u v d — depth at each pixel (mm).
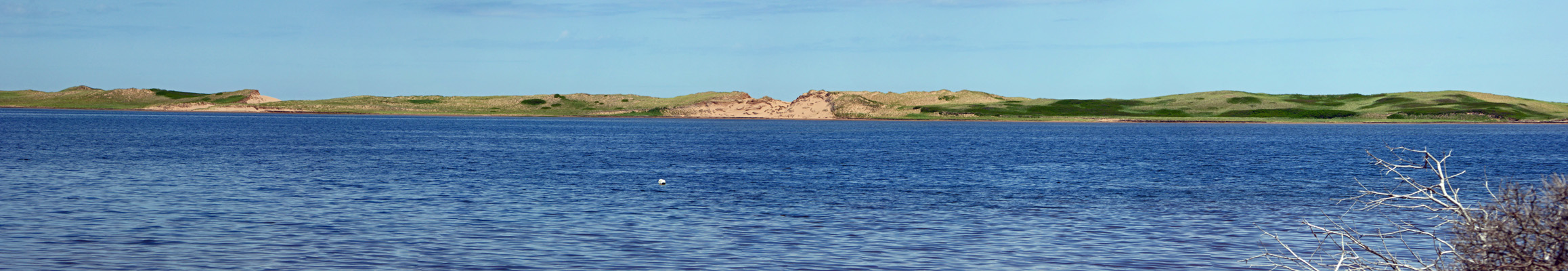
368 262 15586
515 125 144750
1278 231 20016
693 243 17812
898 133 113312
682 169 39625
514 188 28812
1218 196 27969
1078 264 16047
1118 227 20547
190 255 15961
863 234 19141
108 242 17156
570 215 21875
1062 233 19562
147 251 16297
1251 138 97875
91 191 26344
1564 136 112938
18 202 23328
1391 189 31688
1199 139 94188
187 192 26344
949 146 69938
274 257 15789
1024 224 21031
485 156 50062
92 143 60094
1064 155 55781
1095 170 40938
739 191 28734
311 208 22797
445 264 15430
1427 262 15711
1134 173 39156
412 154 50875
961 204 25172
